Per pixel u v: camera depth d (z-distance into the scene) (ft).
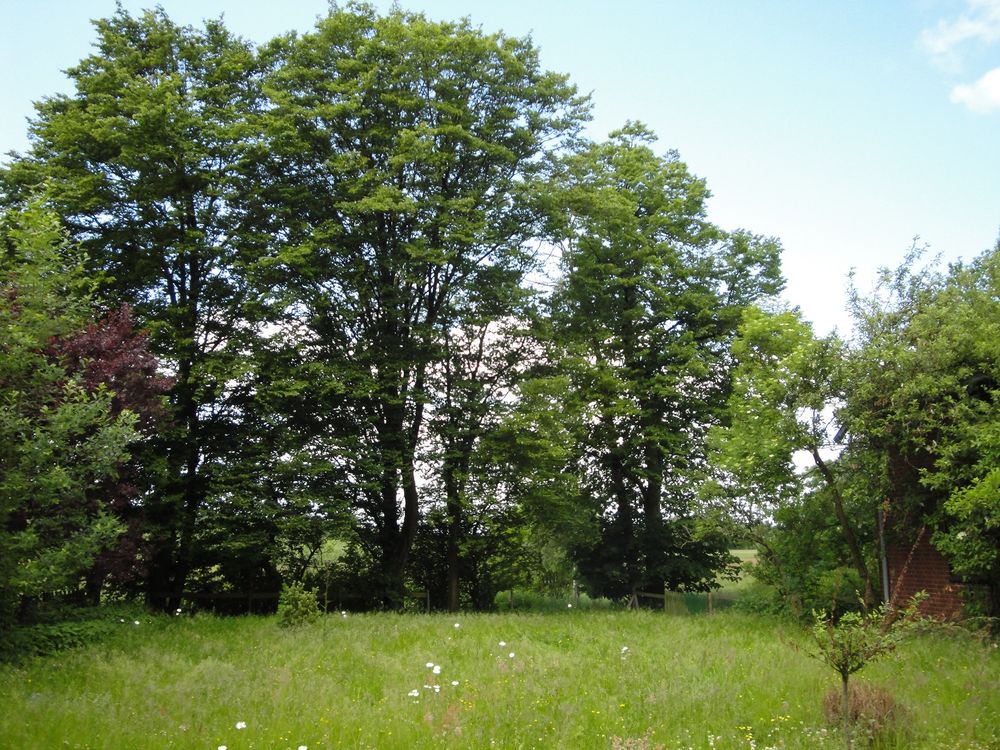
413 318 91.20
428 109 88.28
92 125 75.25
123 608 64.34
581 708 36.06
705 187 110.93
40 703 34.45
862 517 71.15
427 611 95.35
